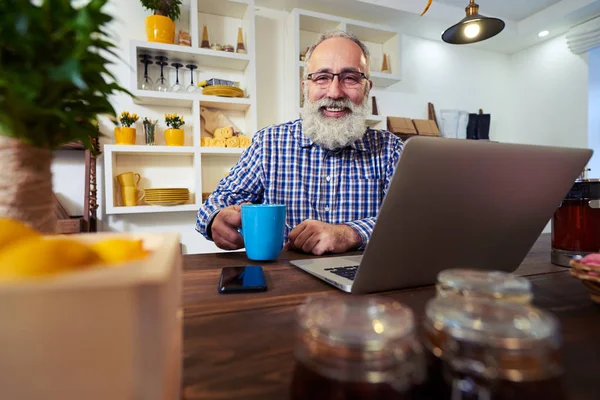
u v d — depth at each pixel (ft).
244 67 6.16
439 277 1.03
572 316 1.09
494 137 9.06
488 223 1.41
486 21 4.82
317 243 2.37
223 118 5.99
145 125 5.39
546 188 1.42
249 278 1.55
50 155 0.91
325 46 3.84
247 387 0.70
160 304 0.52
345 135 3.68
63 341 0.51
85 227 4.65
